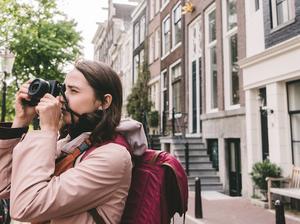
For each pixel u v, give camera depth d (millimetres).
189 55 14844
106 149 1328
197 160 12125
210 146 12500
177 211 1521
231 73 11219
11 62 9828
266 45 8992
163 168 1464
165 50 18000
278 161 8430
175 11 16828
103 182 1278
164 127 14961
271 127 8703
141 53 22438
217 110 12133
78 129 1447
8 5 13164
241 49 10305
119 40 29906
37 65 17000
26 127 1498
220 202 9117
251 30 9711
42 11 17016
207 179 11367
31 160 1249
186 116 14781
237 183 10586
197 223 6918
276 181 8422
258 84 9203
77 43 18172
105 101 1431
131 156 1443
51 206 1205
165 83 17781
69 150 1412
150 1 20828
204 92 12945
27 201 1194
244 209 8203
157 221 1390
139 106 18984
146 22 21344
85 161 1312
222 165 11227
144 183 1430
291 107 8461
